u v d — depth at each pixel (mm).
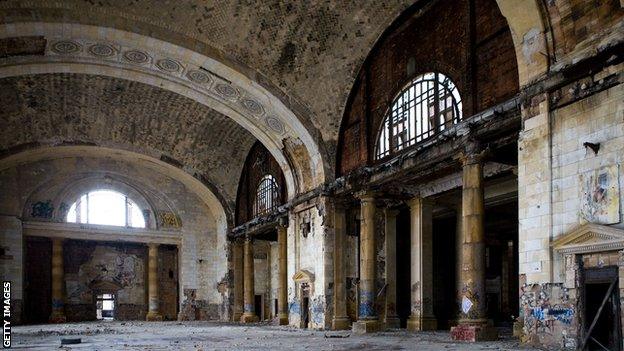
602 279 12789
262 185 33750
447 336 19219
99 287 38844
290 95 24656
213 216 40188
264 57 23484
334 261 25062
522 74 15367
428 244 23500
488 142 17156
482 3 17734
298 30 22547
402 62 21625
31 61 22797
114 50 22844
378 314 24000
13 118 30109
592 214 13141
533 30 15031
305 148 26578
